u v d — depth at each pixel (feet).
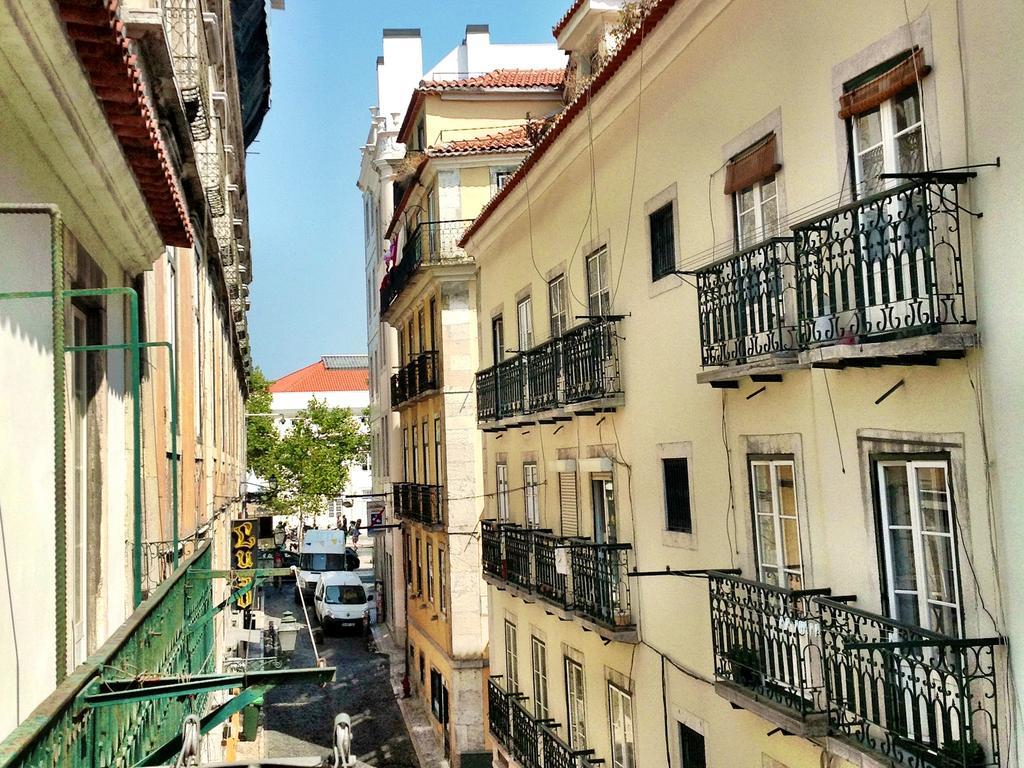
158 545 29.17
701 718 31.71
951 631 20.49
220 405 68.64
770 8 26.58
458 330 67.97
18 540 14.17
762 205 27.63
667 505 34.71
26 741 9.13
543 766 46.24
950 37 19.83
